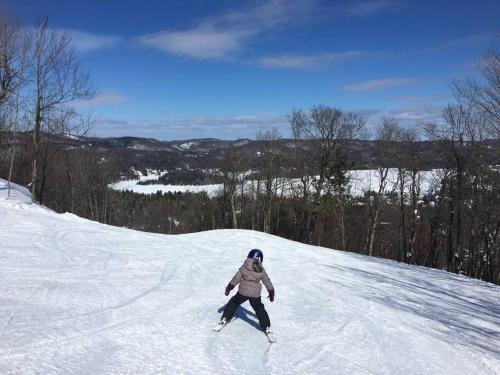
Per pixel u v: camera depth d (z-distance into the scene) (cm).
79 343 577
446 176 2864
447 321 945
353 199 3881
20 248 1147
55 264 1027
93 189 4506
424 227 3794
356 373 592
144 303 802
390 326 836
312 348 673
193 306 818
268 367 580
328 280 1248
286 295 1009
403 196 3419
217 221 5369
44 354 528
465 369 662
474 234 2827
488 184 2572
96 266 1066
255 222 4816
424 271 1789
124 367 523
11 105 2139
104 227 1753
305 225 3994
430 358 688
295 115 3747
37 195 3691
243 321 767
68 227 1583
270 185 4112
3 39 2019
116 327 657
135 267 1111
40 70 2203
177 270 1131
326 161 3488
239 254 1502
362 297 1068
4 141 2584
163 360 558
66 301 756
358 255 2056
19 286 809
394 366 639
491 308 1175
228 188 4372
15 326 607
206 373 537
